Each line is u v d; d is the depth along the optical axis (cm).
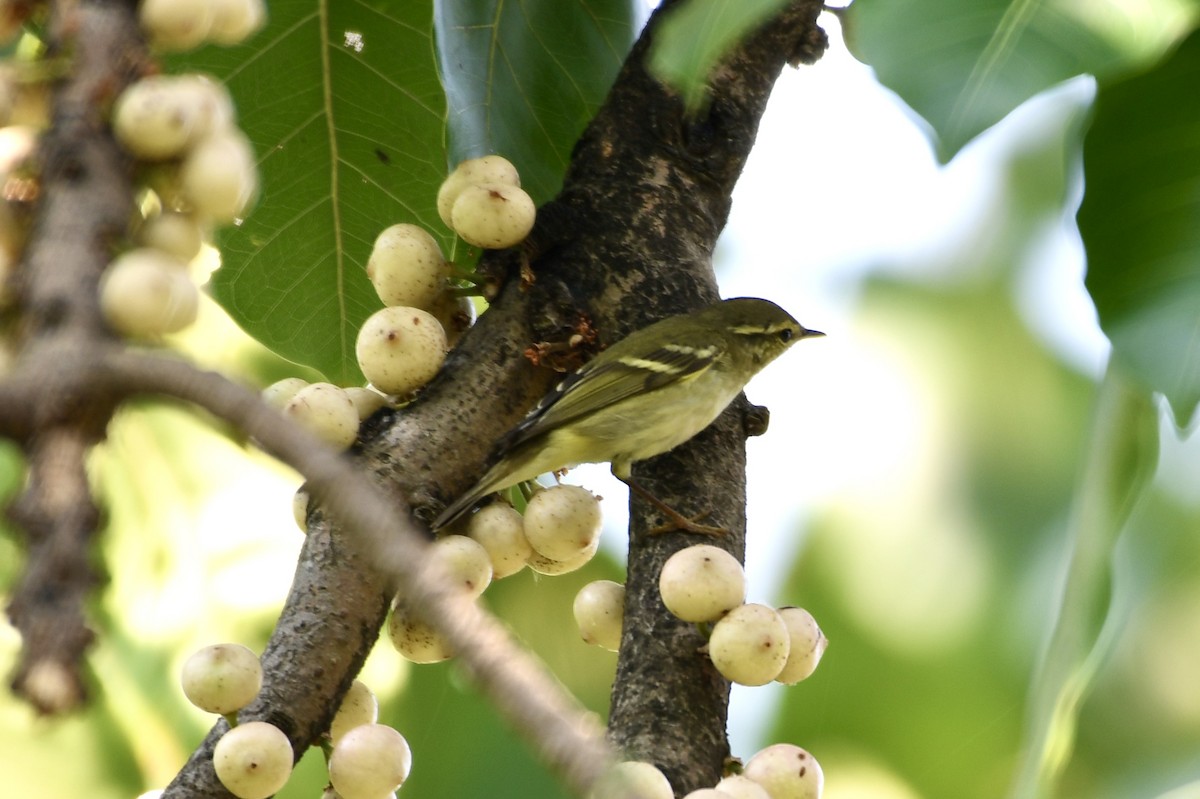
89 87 364
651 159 734
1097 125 580
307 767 884
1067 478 1108
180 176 387
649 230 714
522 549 650
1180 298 555
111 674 833
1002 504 1110
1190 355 547
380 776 542
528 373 674
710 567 558
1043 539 1091
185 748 843
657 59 462
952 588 1087
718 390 744
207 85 393
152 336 321
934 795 1034
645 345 764
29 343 293
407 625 609
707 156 743
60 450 255
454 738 870
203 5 397
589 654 914
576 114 841
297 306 830
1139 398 653
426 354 653
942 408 1140
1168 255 564
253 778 515
